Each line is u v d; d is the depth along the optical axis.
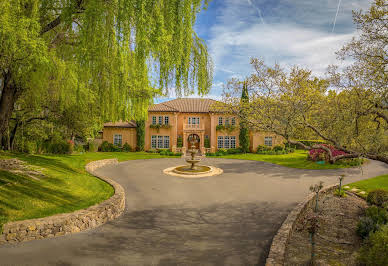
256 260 5.82
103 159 22.52
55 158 18.33
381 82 7.27
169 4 6.91
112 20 7.27
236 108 10.62
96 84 8.88
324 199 11.93
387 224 7.09
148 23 6.47
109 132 35.12
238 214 9.30
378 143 7.65
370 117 8.05
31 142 21.22
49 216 7.36
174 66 7.47
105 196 10.02
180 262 5.70
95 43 7.29
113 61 8.27
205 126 36.69
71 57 8.42
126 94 9.62
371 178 16.05
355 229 8.31
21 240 6.52
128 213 9.39
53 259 5.70
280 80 9.86
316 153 23.19
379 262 5.25
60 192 9.86
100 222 8.16
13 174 10.72
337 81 8.30
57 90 8.96
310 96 8.92
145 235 7.29
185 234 7.39
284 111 9.04
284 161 25.44
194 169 19.47
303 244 7.02
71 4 7.23
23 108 15.69
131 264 5.57
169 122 35.66
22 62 6.93
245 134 34.19
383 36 7.22
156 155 31.69
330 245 7.03
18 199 8.33
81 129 20.06
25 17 6.66
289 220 8.01
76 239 6.88
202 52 8.92
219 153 32.62
